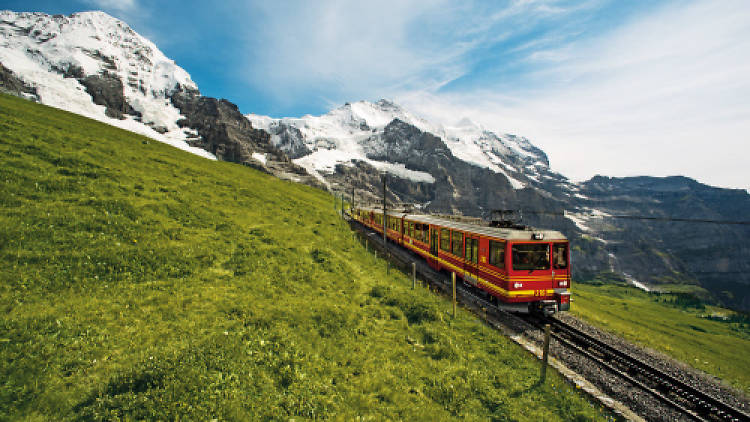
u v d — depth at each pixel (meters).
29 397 5.85
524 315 16.33
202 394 6.26
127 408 5.69
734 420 9.66
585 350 13.49
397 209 38.44
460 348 10.98
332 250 21.75
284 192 48.03
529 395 8.95
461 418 7.55
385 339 10.76
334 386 7.78
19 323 7.58
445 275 22.92
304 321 10.48
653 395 10.42
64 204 14.91
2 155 17.50
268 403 6.62
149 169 26.23
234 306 10.57
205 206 21.91
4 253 10.33
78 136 27.61
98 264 11.23
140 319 9.01
